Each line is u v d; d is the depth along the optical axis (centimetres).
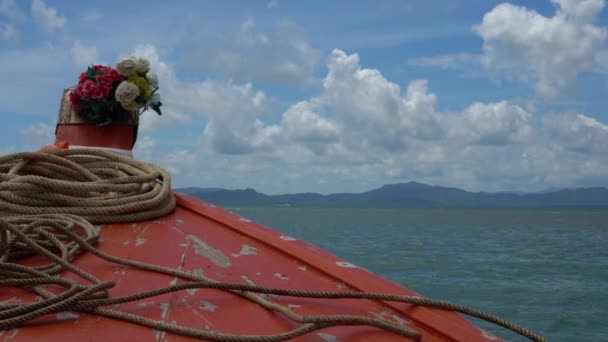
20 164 319
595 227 8206
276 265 258
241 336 175
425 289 2353
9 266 201
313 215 13300
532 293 2305
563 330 1705
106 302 190
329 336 184
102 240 279
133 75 392
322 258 258
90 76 392
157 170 352
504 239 5438
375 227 7181
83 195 320
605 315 1898
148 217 319
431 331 195
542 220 11100
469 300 2130
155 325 181
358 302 215
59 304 180
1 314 174
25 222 250
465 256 3616
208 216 334
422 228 7162
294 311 202
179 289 198
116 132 399
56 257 210
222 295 211
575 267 3203
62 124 396
